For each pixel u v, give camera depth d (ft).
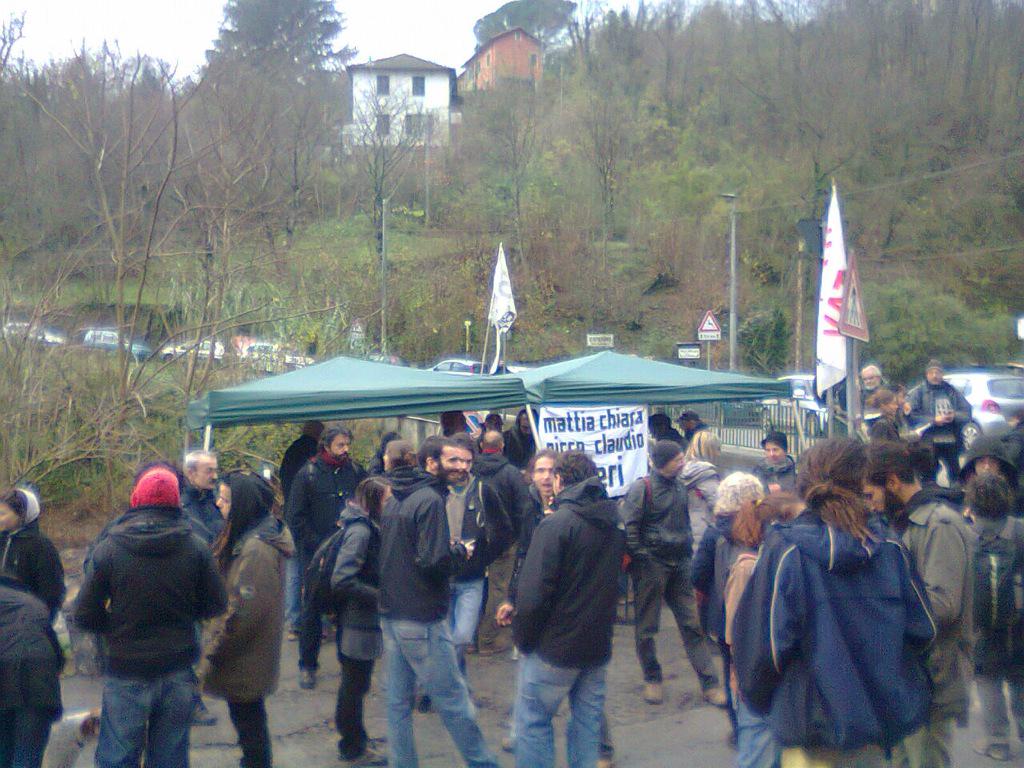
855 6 137.90
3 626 14.20
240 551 15.93
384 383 24.13
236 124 52.80
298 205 97.96
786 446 26.14
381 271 104.37
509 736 19.67
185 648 14.19
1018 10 127.65
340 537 18.19
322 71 163.32
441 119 190.19
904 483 14.83
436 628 16.22
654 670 21.56
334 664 24.91
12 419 36.78
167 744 14.08
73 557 34.83
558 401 26.22
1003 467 18.40
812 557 11.01
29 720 14.19
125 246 40.65
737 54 159.43
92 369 39.27
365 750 18.56
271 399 22.30
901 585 11.21
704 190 155.94
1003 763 17.44
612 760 17.87
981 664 17.29
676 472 21.50
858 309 27.99
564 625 14.96
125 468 39.75
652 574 21.30
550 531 14.88
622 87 177.06
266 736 16.31
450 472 19.58
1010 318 122.72
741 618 11.50
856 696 10.67
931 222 129.29
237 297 45.14
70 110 44.73
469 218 159.22
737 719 15.75
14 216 45.91
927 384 37.37
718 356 137.08
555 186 162.81
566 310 148.87
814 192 133.80
